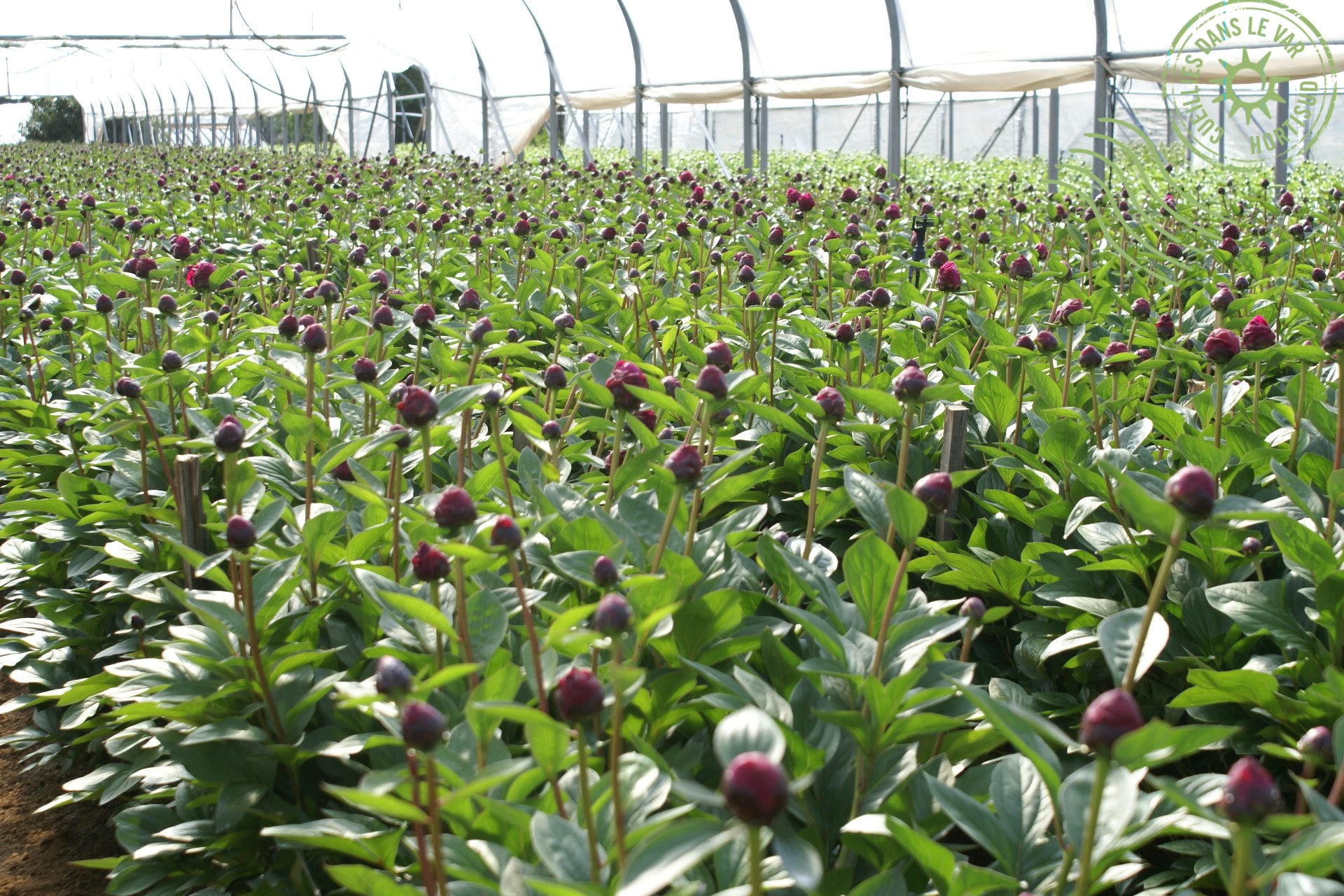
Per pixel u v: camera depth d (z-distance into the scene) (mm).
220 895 2898
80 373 5621
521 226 7164
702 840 1572
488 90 29719
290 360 4039
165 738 2906
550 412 4031
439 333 6281
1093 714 1695
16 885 3779
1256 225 10383
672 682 2666
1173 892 2463
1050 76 17062
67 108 78062
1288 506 3342
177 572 3785
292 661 2738
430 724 1854
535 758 1955
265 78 43656
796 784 1539
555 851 1913
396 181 15344
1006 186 17969
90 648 4316
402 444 3025
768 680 2914
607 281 7137
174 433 4719
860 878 2443
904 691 2279
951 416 3834
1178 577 3438
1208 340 3619
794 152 34438
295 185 14289
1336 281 6707
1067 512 3812
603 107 26484
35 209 11469
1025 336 4445
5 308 6551
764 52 21734
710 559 3000
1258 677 2711
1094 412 4094
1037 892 2107
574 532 3010
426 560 2412
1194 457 3592
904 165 21844
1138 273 7746
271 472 3980
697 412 3150
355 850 2309
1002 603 3805
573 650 2340
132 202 12438
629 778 2199
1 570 4469
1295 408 4297
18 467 5082
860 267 5793
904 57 19281
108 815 4160
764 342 6008
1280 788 2910
